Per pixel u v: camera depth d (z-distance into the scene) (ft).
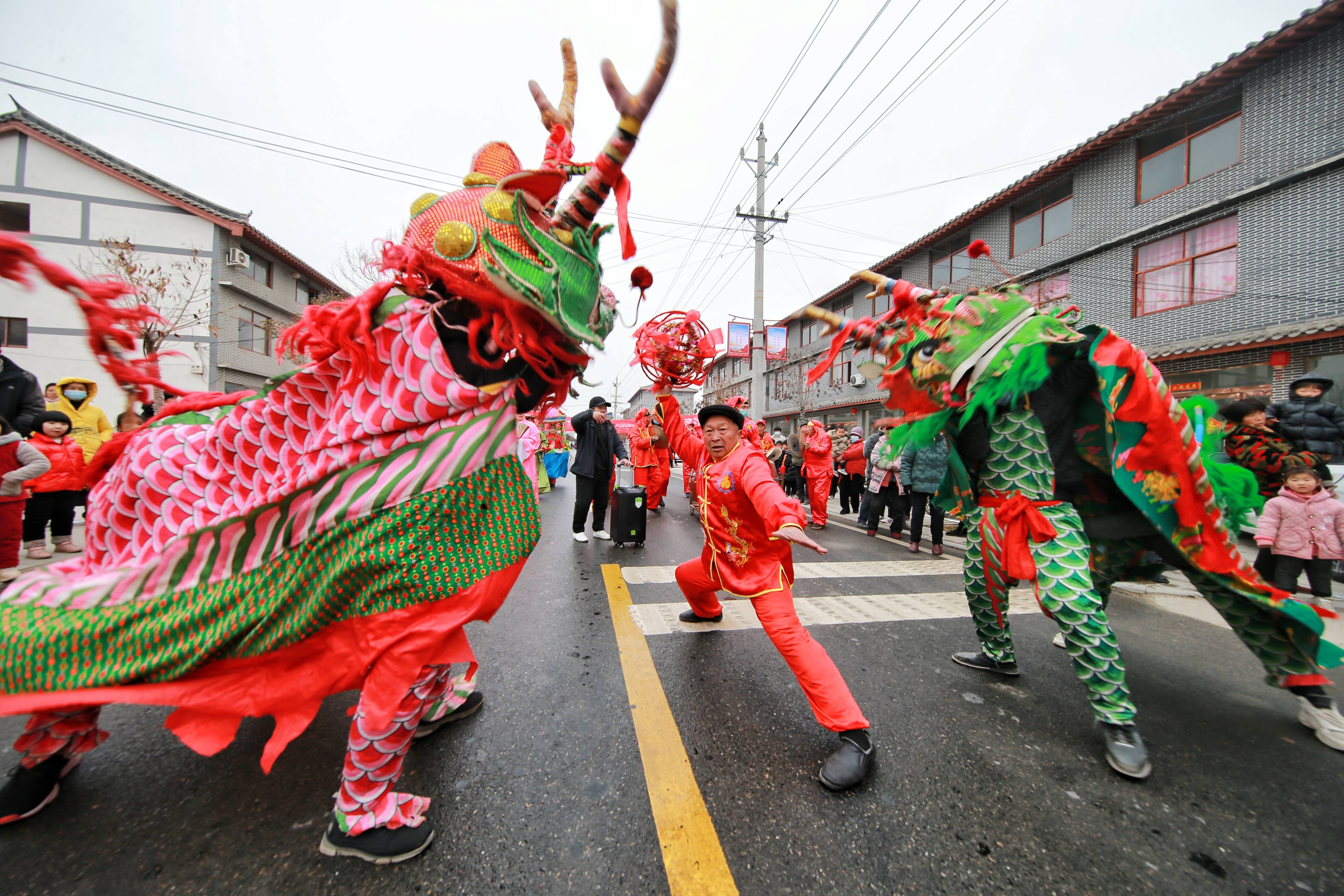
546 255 4.50
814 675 6.51
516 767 6.23
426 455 4.59
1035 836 5.35
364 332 4.53
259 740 6.75
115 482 5.00
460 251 4.39
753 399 48.44
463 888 4.59
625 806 5.62
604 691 8.07
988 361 6.82
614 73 4.22
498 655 9.37
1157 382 6.64
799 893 4.63
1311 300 28.76
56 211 52.01
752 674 8.71
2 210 51.49
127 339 5.21
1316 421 15.12
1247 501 8.12
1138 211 36.83
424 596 4.53
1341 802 5.95
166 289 49.57
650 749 6.63
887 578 15.48
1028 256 44.06
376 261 4.68
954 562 18.17
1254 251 31.01
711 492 7.72
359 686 4.98
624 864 4.89
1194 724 7.59
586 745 6.68
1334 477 16.01
